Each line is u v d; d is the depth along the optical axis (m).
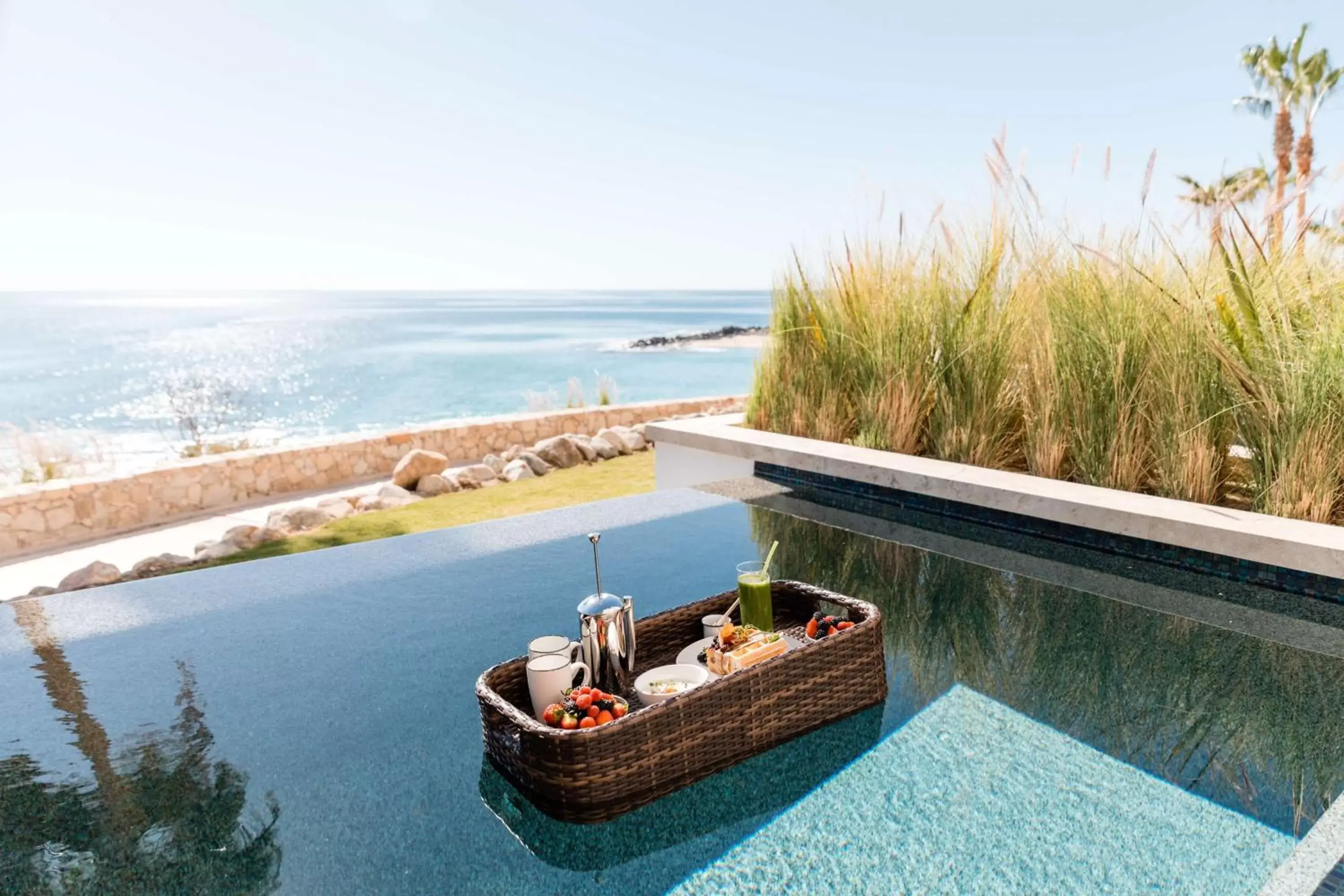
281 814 1.70
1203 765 1.79
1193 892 1.40
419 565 3.40
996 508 3.78
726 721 1.77
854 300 5.05
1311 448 3.13
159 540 5.93
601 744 1.58
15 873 1.54
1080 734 1.94
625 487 6.68
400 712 2.14
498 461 7.59
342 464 7.71
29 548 5.86
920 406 4.62
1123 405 3.71
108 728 2.11
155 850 1.60
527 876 1.48
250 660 2.50
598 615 1.86
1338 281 3.35
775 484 4.88
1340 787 1.70
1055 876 1.45
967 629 2.61
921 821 1.60
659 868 1.48
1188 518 3.13
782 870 1.47
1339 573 2.72
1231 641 2.48
